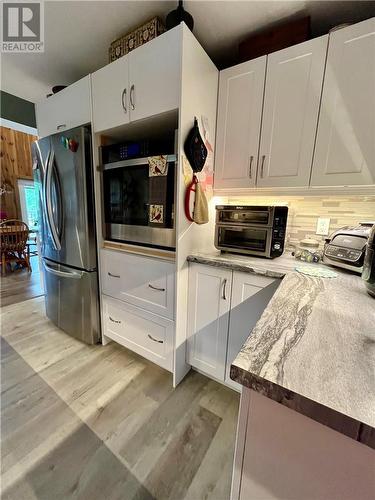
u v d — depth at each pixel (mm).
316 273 1105
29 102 2400
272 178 1322
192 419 1260
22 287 3158
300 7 1180
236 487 513
